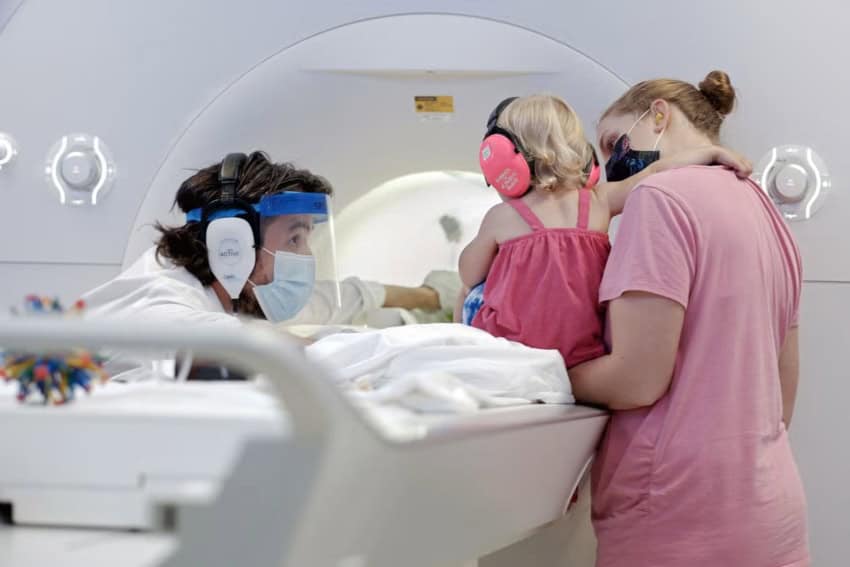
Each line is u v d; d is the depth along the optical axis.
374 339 1.51
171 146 2.38
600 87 2.28
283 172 1.86
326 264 1.97
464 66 2.32
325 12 2.35
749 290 1.61
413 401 1.21
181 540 0.82
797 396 2.22
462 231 2.58
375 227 2.58
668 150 1.83
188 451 0.92
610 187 1.86
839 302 2.23
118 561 0.84
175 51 2.38
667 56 2.28
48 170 2.40
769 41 2.25
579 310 1.70
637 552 1.60
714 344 1.59
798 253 1.77
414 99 2.37
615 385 1.59
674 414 1.59
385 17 2.34
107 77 2.40
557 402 1.58
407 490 1.00
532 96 1.84
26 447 0.94
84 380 1.02
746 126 2.26
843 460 2.22
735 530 1.55
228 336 0.75
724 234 1.60
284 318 1.83
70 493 0.94
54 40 2.42
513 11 2.32
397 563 1.07
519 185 1.79
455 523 1.20
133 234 2.37
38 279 2.41
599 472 1.70
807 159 2.23
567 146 1.78
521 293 1.72
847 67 2.24
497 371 1.47
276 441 0.81
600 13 2.29
